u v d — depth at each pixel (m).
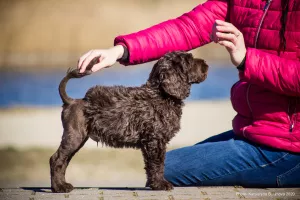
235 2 10.04
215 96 42.69
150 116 9.34
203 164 10.00
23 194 8.89
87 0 78.50
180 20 10.50
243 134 9.99
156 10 79.19
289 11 9.34
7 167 22.75
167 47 10.19
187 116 33.56
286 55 9.42
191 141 26.56
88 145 27.12
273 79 9.02
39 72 58.25
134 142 9.47
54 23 75.50
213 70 57.97
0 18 75.69
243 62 9.04
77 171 22.33
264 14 9.58
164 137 9.43
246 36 9.83
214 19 10.48
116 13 77.62
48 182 20.92
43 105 39.28
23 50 72.31
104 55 9.45
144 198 8.53
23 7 76.88
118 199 8.48
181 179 10.13
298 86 8.96
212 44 73.38
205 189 9.30
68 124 9.15
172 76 9.42
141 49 9.91
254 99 9.73
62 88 9.25
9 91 45.56
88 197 8.62
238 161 9.82
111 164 23.55
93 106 9.23
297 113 9.46
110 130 9.27
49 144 26.94
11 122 32.38
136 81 50.25
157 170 9.37
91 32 74.69
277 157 9.62
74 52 73.00
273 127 9.60
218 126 30.64
